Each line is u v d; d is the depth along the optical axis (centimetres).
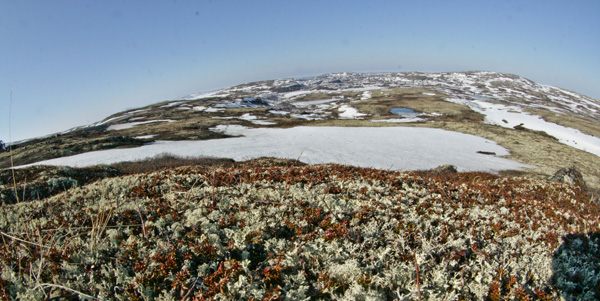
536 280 443
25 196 1008
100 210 481
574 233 579
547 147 6069
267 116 11362
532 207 728
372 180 817
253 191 637
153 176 782
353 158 4697
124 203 568
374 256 429
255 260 429
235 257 429
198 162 3606
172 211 520
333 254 438
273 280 385
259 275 384
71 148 5053
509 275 433
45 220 510
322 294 379
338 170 934
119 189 689
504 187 1043
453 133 7288
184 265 386
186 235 450
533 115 11025
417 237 480
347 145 5769
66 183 1147
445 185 834
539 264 462
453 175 1669
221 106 14625
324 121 9706
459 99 16612
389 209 575
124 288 352
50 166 1752
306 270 413
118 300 349
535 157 5359
